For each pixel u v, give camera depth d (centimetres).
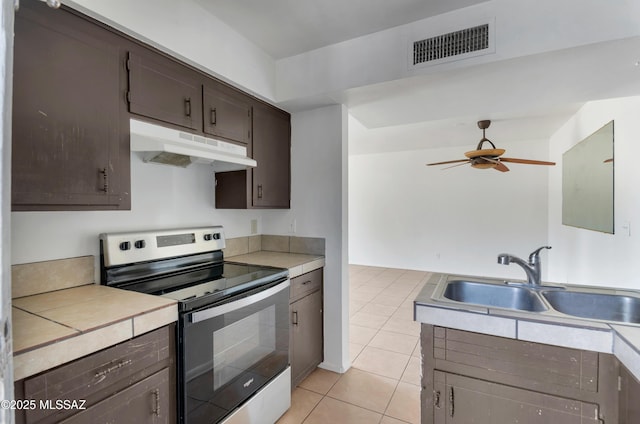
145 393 120
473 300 178
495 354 133
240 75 202
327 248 251
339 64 211
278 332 192
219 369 150
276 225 273
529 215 508
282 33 200
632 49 155
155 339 124
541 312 132
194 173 218
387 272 583
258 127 229
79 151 128
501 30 166
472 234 550
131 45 147
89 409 103
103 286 156
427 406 146
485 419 136
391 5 171
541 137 477
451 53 178
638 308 150
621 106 250
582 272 340
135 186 181
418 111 263
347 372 245
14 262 134
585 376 120
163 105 162
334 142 247
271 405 184
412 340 302
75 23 127
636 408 104
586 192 321
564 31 153
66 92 124
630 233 238
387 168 621
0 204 45
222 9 176
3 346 45
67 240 151
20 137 112
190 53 169
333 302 248
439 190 575
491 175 534
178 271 194
